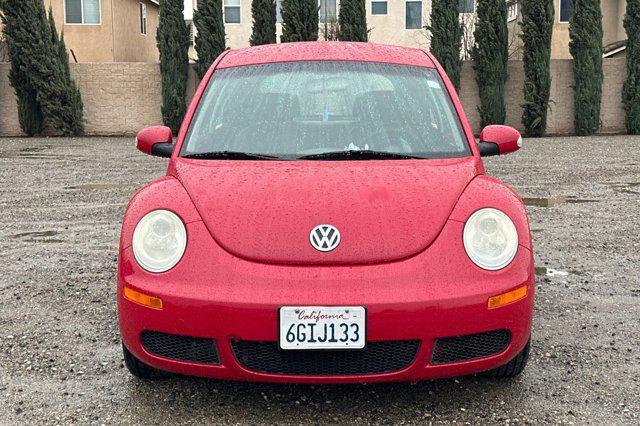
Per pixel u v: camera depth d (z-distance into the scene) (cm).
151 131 380
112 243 619
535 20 2016
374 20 2755
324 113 356
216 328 256
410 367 260
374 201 282
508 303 264
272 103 363
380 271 259
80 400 292
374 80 375
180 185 300
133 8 2848
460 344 265
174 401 291
